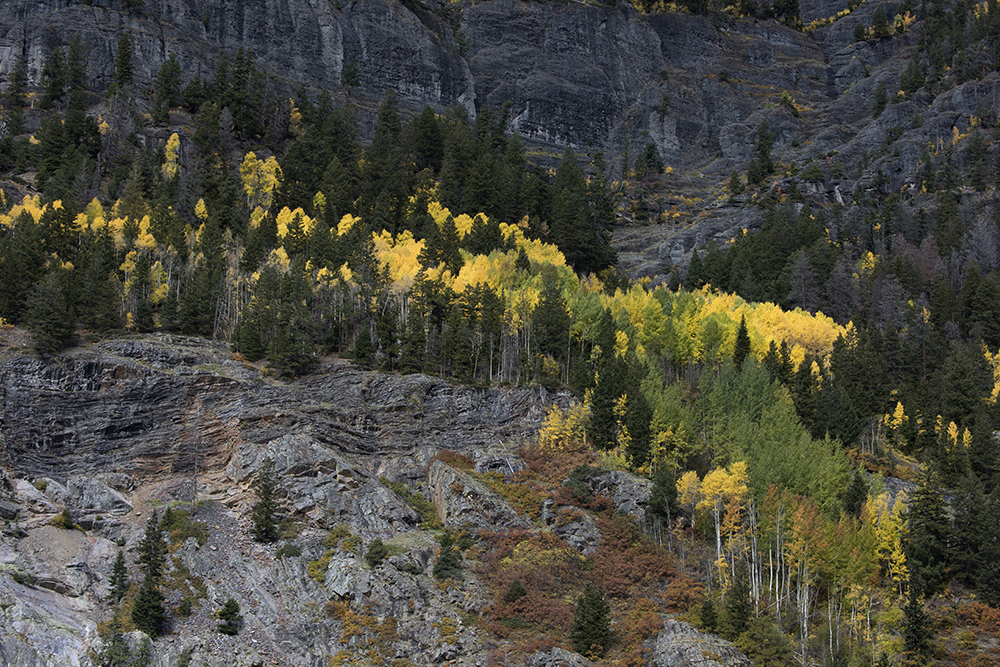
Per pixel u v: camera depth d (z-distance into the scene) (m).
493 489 93.56
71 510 84.81
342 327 113.19
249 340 107.44
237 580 78.94
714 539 87.94
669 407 98.19
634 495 91.88
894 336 128.12
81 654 68.75
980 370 124.94
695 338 121.62
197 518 86.88
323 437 96.06
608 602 80.88
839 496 92.94
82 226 123.06
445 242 137.50
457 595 79.06
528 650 73.69
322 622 75.38
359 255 121.38
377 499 89.25
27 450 91.19
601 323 116.25
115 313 108.00
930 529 85.19
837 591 81.25
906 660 74.19
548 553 84.31
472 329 113.00
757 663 72.31
